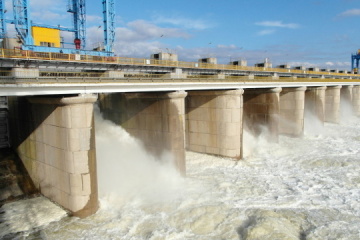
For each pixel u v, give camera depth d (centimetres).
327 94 6191
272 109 4266
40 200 2420
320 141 4534
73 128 2055
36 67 2417
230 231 1922
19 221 2094
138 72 3097
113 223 2064
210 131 3650
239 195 2486
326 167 3244
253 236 1800
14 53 2323
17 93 1812
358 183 2750
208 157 3612
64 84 1977
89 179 2144
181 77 3064
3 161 2791
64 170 2162
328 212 2164
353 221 2027
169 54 3359
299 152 3872
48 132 2281
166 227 1994
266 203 2317
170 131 2908
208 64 3844
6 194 2442
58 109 2120
